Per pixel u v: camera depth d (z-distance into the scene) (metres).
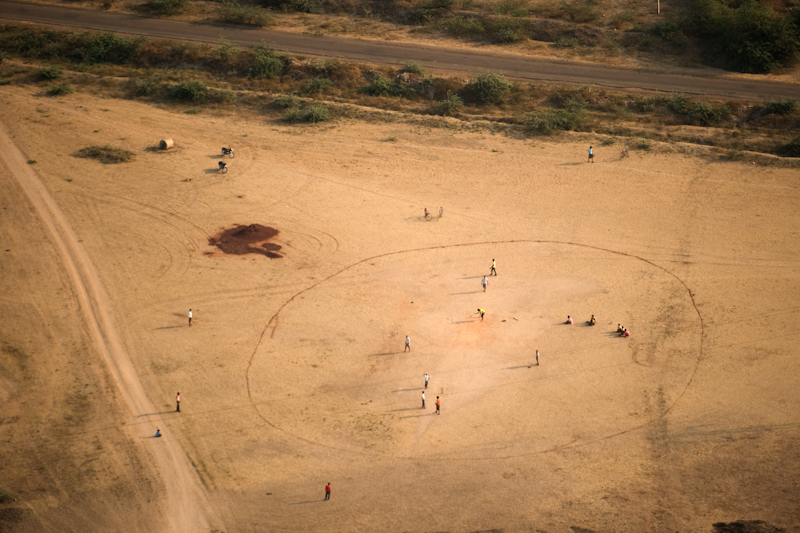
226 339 64.31
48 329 65.12
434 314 67.31
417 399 58.28
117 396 58.38
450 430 55.25
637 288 69.56
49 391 58.78
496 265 73.50
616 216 80.38
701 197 82.88
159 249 75.81
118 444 54.09
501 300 68.75
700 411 55.97
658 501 48.75
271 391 58.97
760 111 96.06
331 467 52.25
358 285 71.06
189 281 71.38
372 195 85.50
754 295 67.75
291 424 55.91
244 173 89.56
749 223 77.81
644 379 59.28
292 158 93.12
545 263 73.62
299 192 85.88
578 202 83.25
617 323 65.31
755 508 47.78
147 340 64.06
